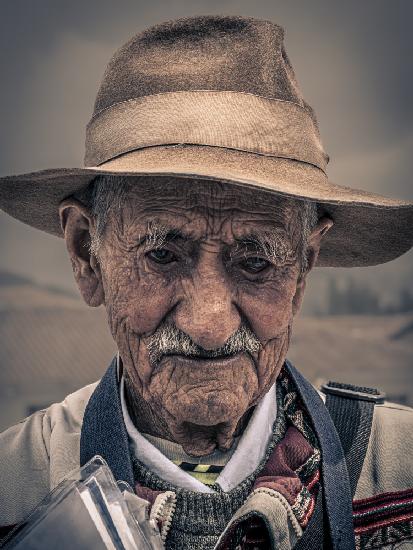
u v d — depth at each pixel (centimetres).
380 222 155
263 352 133
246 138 126
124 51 138
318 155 138
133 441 142
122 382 149
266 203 129
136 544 108
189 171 113
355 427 159
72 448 155
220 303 124
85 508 108
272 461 141
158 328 129
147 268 129
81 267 147
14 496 155
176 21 134
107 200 135
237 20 132
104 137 136
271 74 132
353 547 143
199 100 128
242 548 129
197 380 126
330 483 143
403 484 158
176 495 134
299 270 140
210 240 127
